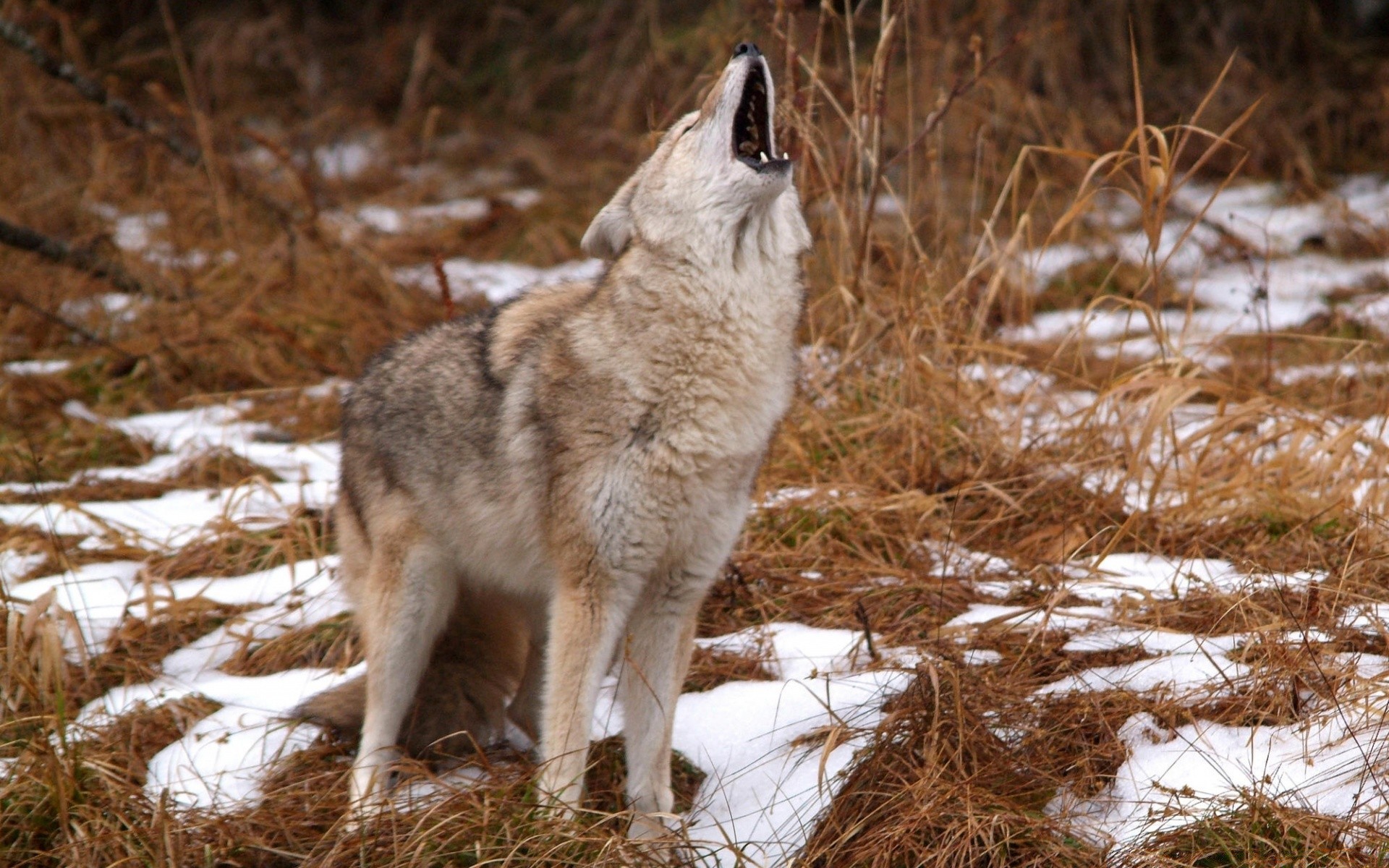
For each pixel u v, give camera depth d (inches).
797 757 431.2
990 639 484.1
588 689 405.7
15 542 580.4
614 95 1525.6
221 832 392.8
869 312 703.1
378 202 1279.5
